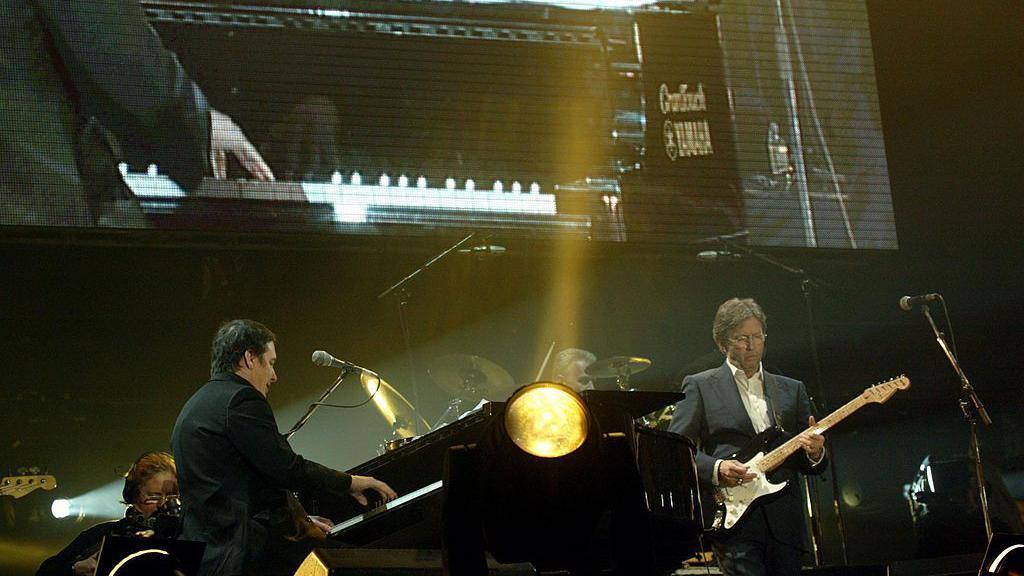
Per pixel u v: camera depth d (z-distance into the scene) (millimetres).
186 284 28906
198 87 26359
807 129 29609
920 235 31000
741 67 29625
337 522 16125
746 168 29156
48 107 25250
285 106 26859
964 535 22547
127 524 16750
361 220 26859
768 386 18094
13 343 28516
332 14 27562
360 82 27422
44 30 25469
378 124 27359
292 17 27266
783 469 17078
